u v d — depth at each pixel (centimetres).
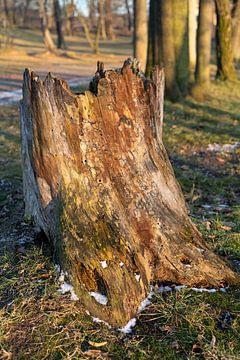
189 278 334
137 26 1340
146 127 338
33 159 344
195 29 1739
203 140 916
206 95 1371
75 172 328
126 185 333
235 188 631
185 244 340
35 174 350
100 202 327
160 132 366
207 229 443
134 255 315
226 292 329
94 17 6500
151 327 292
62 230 327
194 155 820
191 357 266
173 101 1265
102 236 316
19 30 5753
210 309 309
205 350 271
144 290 314
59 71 2383
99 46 4959
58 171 331
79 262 310
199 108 1210
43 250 377
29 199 410
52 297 310
